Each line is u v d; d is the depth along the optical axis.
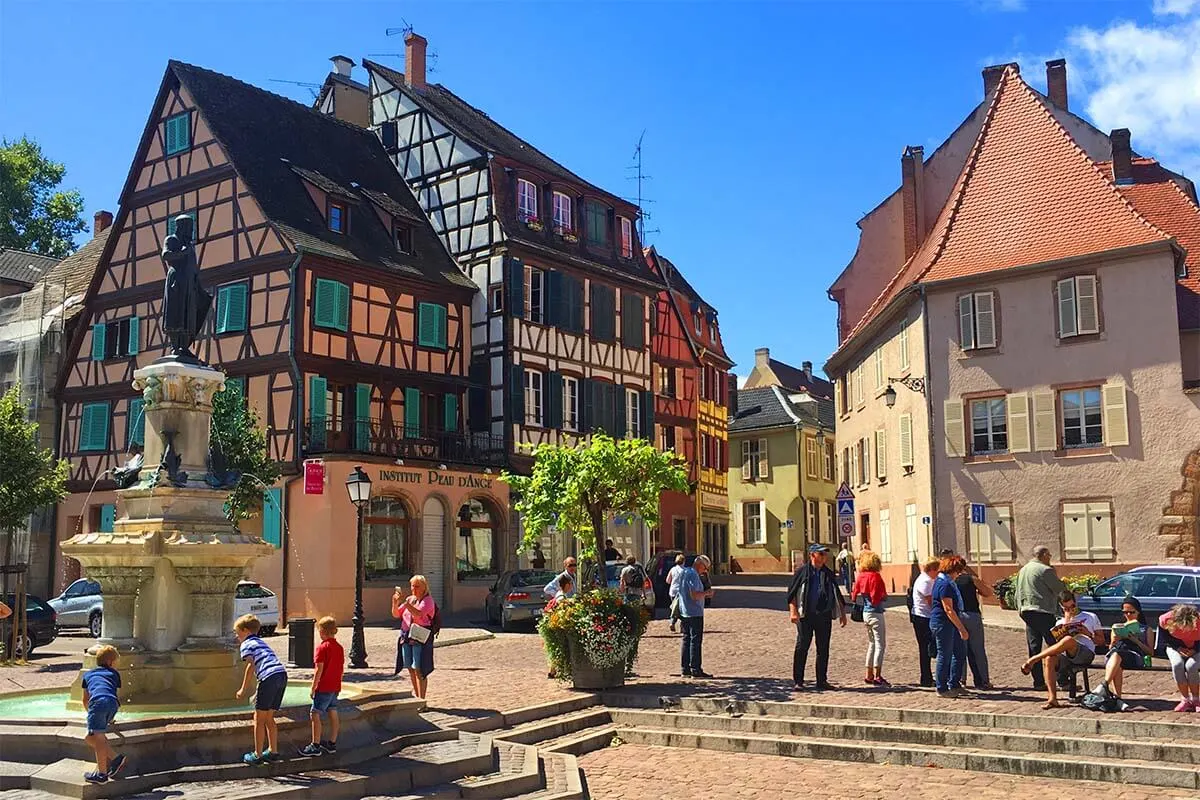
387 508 30.44
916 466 32.50
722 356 52.00
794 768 11.45
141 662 10.91
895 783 10.61
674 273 50.84
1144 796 9.81
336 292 31.03
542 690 15.16
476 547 33.06
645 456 20.88
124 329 34.69
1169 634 12.34
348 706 11.01
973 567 30.41
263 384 30.34
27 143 54.59
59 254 54.56
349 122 39.12
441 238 36.72
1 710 11.01
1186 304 30.53
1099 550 28.89
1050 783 10.45
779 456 57.50
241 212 31.50
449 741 11.20
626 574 24.52
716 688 14.78
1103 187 31.00
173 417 12.03
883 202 40.75
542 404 35.69
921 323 32.06
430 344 33.78
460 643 22.89
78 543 11.15
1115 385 29.06
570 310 37.12
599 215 39.66
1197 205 33.97
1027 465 29.98
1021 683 14.68
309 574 28.98
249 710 10.35
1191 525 27.89
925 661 14.32
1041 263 30.02
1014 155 33.38
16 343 37.69
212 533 11.59
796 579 14.85
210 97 33.62
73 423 35.91
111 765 8.75
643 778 11.10
